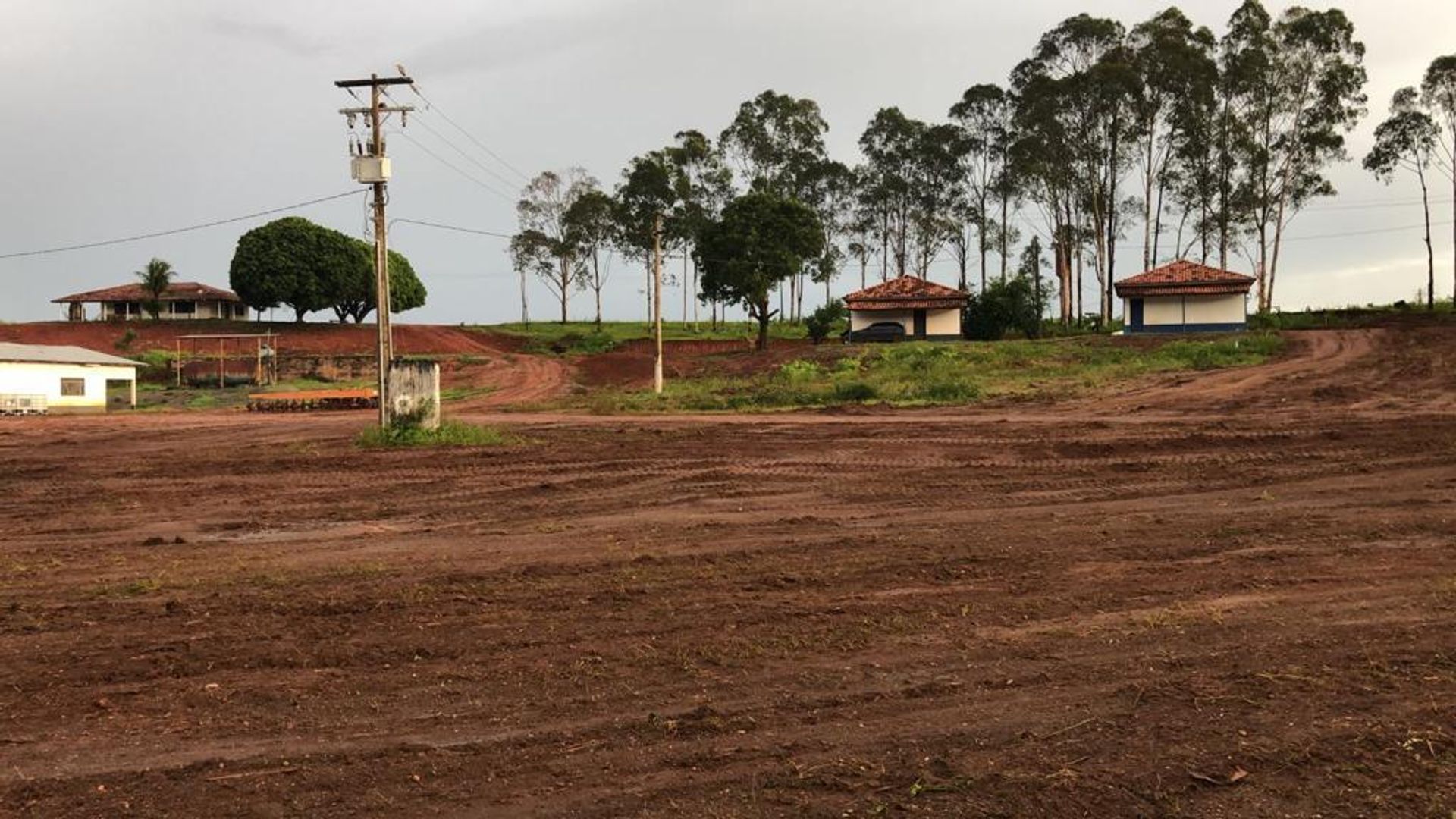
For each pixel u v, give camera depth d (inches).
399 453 817.5
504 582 346.6
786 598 316.8
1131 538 407.2
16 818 167.5
